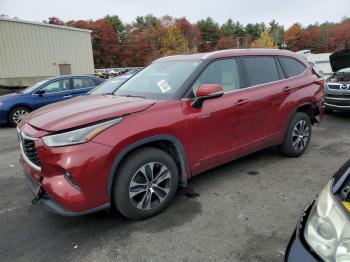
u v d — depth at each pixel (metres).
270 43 67.38
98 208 2.85
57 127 2.73
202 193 3.79
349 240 1.49
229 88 3.93
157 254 2.68
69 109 3.19
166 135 3.17
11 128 8.91
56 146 2.68
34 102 9.22
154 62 4.59
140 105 3.15
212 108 3.59
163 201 3.29
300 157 5.05
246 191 3.82
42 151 2.72
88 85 10.21
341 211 1.59
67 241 2.91
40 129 2.83
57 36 22.50
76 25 74.00
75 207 2.71
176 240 2.86
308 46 89.25
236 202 3.54
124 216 3.15
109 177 2.84
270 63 4.58
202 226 3.07
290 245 1.74
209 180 4.18
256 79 4.27
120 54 75.94
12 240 2.95
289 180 4.12
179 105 3.35
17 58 20.50
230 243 2.79
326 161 4.85
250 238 2.86
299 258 1.62
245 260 2.56
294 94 4.70
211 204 3.51
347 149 5.48
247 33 89.94
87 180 2.71
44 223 3.25
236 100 3.87
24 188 4.18
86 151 2.70
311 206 1.92
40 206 3.63
